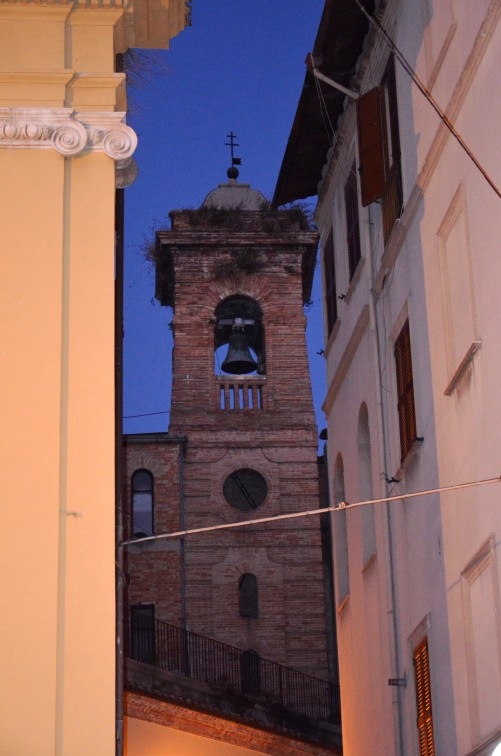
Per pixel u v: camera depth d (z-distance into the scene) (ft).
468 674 47.93
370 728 63.77
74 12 39.09
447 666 50.96
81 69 38.60
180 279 158.40
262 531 149.79
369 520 65.51
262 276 159.22
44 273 36.01
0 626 32.63
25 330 35.40
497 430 45.24
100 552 33.58
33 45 38.55
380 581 61.26
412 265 57.26
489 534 45.68
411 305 57.31
